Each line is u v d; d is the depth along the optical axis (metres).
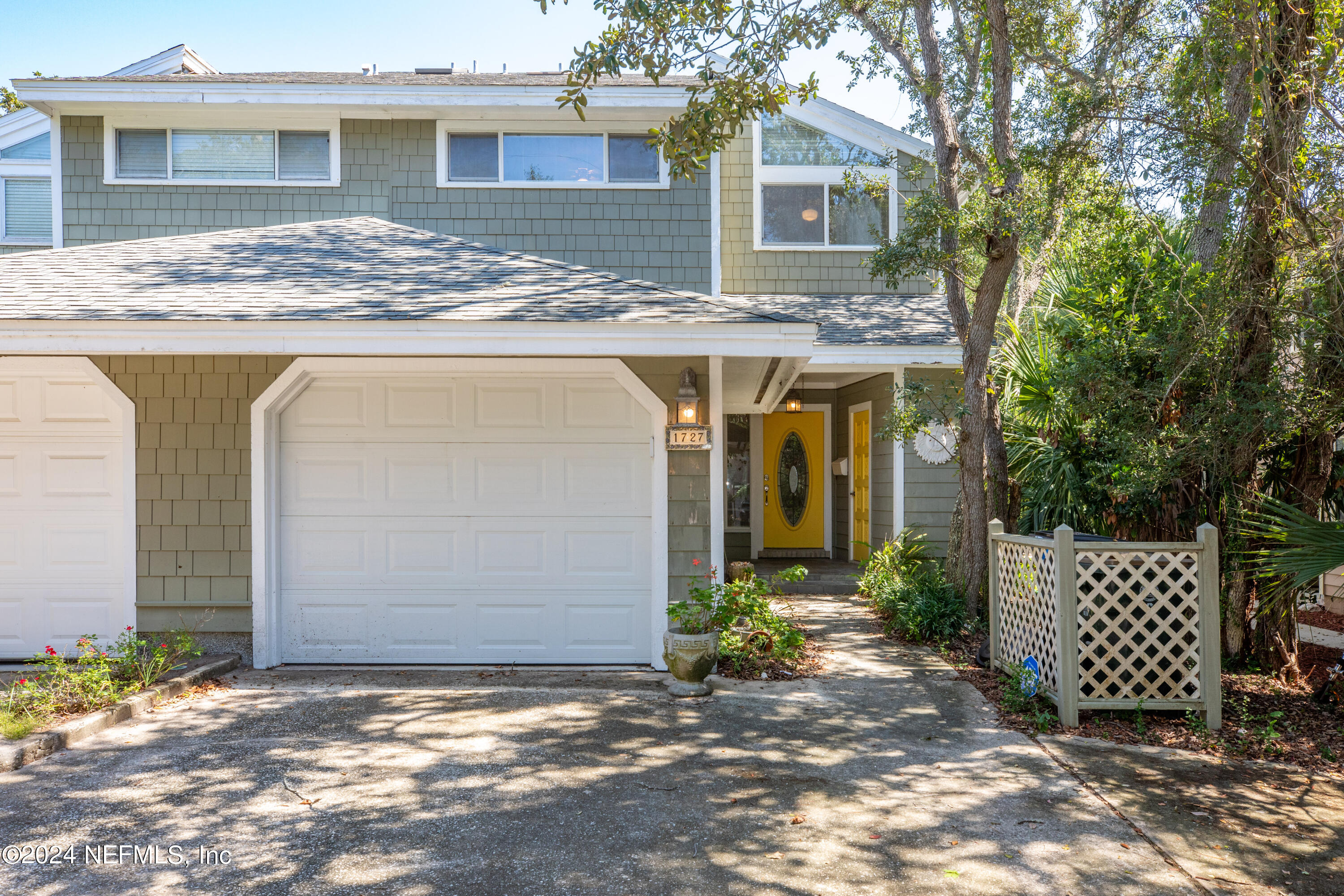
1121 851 3.98
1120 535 7.86
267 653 7.16
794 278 13.04
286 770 4.87
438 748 5.25
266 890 3.55
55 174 12.03
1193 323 6.55
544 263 7.73
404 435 7.36
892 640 8.49
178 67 13.52
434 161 12.20
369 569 7.34
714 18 6.25
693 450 7.17
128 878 3.64
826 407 14.52
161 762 4.98
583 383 7.39
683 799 4.52
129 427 7.20
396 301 6.61
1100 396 7.05
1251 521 6.45
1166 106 6.71
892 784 4.76
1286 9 5.95
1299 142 5.96
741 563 11.05
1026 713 6.02
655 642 7.24
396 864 3.78
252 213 12.16
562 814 4.32
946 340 11.45
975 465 8.72
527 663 7.38
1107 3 7.44
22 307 6.26
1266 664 7.19
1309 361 6.24
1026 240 8.27
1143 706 5.76
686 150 6.70
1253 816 4.41
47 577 7.28
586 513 7.39
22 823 4.16
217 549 7.21
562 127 12.27
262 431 7.15
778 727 5.75
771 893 3.56
